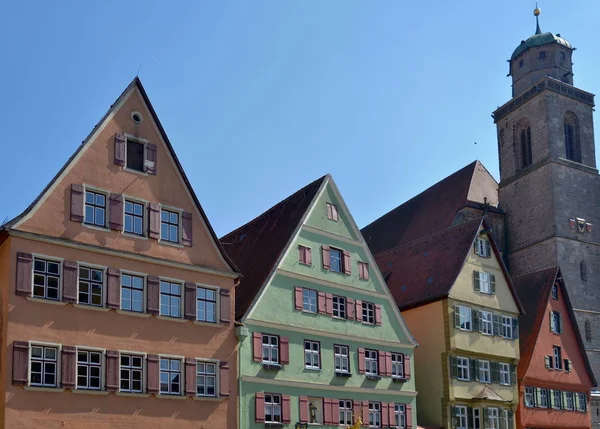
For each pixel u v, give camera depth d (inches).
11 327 1350.9
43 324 1391.5
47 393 1373.0
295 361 1811.0
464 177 3641.7
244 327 1704.0
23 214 1408.7
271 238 1964.8
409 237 3565.5
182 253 1631.4
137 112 1619.1
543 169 3673.7
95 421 1423.5
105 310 1477.6
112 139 1567.4
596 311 3528.5
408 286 2393.0
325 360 1881.2
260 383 1721.2
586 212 3678.6
